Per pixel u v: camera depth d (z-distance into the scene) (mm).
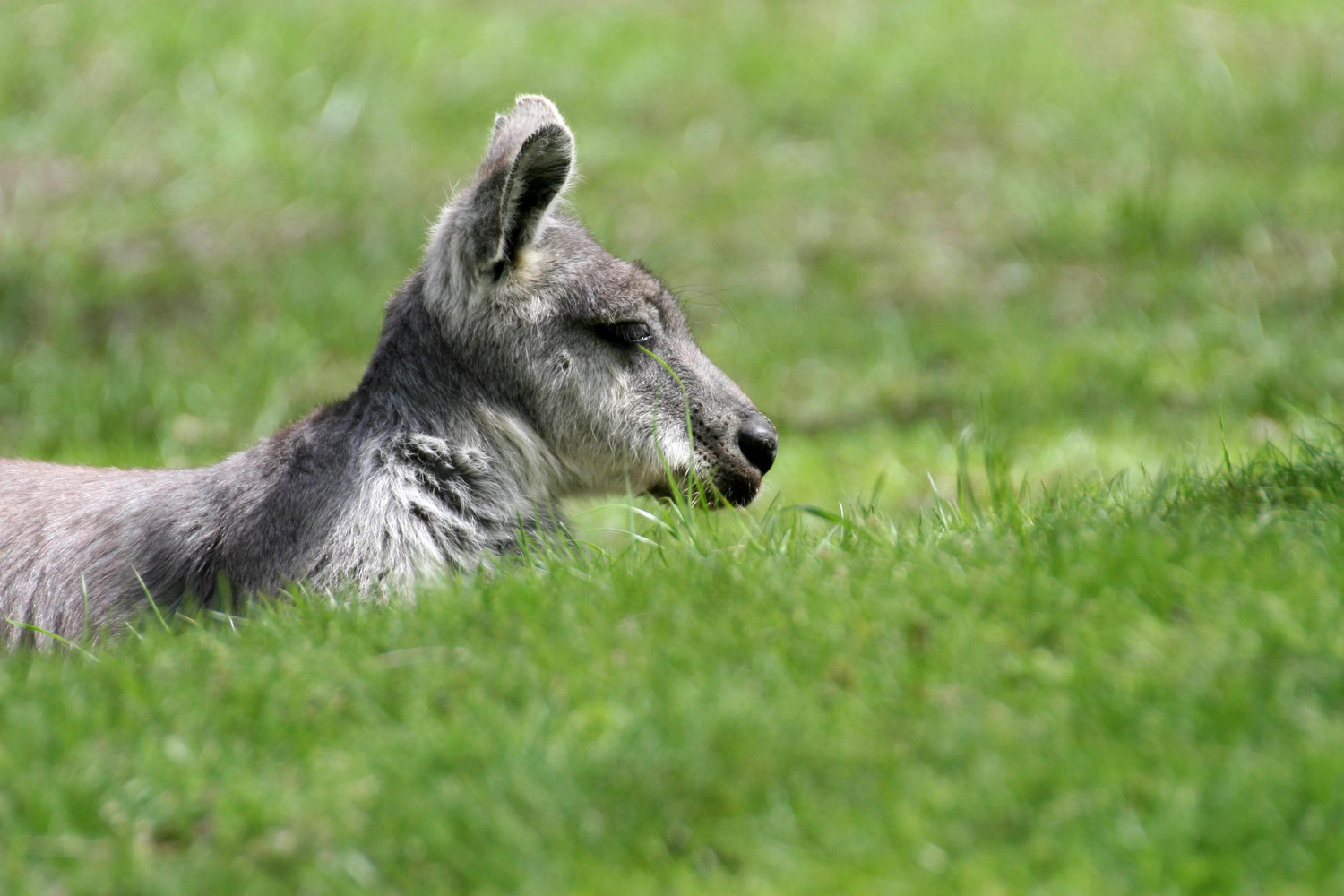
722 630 7484
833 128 28312
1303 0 32500
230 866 6055
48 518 10914
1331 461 9508
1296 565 7391
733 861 5953
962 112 28562
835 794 6141
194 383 19703
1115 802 5867
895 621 7395
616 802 6188
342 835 6148
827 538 9289
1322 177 24422
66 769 6695
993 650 7066
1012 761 6148
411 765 6520
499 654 7535
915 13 32438
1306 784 5766
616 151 27328
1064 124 27641
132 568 10508
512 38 30875
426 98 28984
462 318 10859
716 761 6328
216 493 10617
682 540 9406
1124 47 30875
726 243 24562
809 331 21547
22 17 30109
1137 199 23734
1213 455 14398
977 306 21984
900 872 5645
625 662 7273
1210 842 5625
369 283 23047
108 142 27672
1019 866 5594
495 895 5770
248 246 24500
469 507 10734
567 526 11609
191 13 30594
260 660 7770
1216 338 18781
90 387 19094
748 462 11438
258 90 28969
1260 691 6391
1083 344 19375
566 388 11047
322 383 20250
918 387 19344
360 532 10148
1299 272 20891
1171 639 6895
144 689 7535
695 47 30938
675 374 10945
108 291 23016
